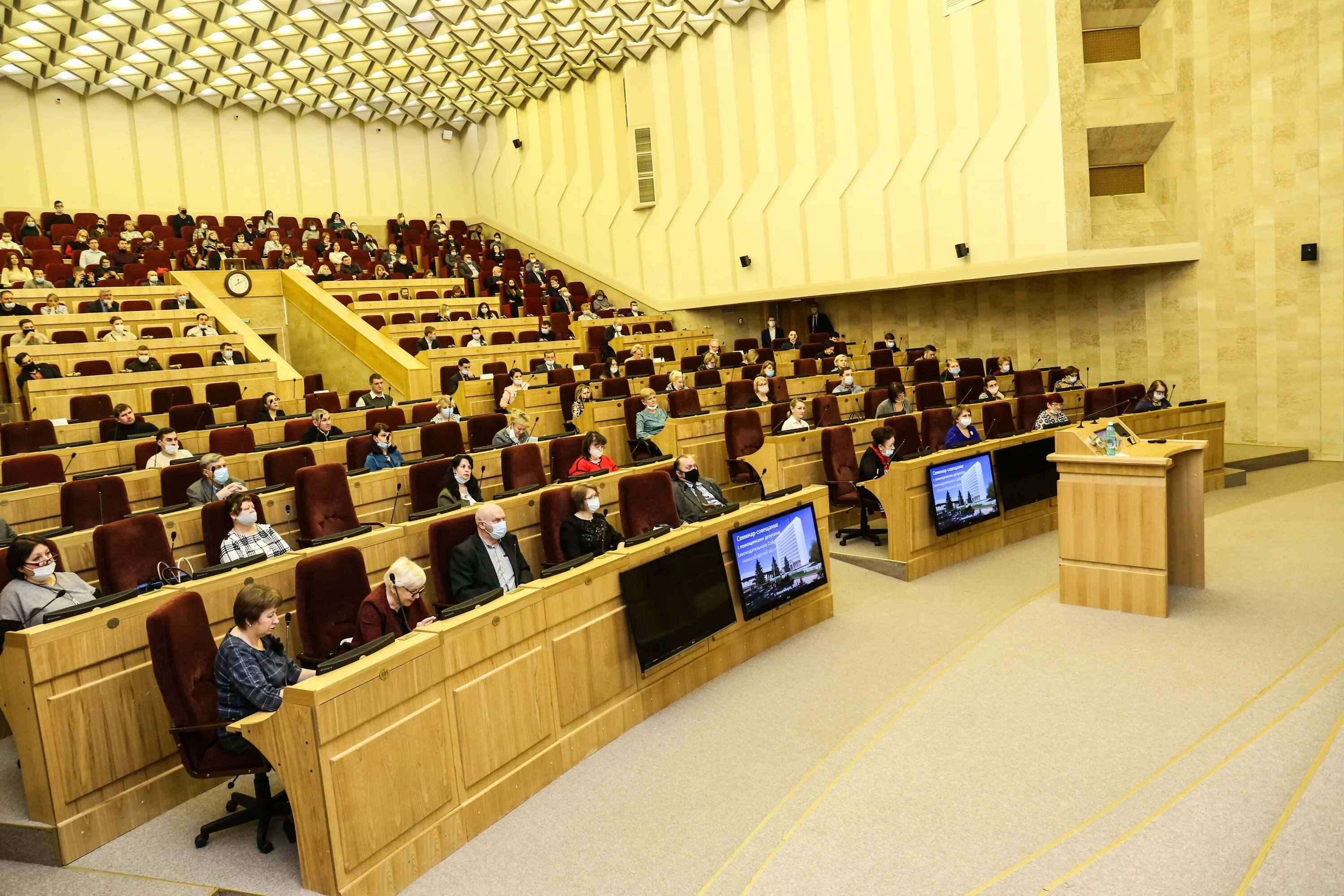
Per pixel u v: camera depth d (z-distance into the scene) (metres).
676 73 18.86
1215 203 13.05
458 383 12.56
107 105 20.70
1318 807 3.21
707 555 5.62
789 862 3.54
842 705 5.16
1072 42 13.29
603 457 7.87
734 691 5.48
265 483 7.80
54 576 4.88
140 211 21.11
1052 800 3.83
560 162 22.03
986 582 7.34
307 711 3.39
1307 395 12.17
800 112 16.91
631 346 17.08
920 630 6.33
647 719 5.16
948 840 3.60
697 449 9.56
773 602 6.12
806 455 8.61
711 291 18.78
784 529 6.35
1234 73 12.63
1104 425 6.50
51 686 3.94
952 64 14.66
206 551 5.94
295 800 3.49
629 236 20.42
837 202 16.50
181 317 14.14
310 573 4.67
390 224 22.89
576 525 6.17
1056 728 4.46
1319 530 7.83
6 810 4.11
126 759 4.20
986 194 14.40
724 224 18.36
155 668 3.92
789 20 16.86
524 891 3.61
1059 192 13.52
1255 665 5.03
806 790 4.16
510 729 4.27
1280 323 12.41
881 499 7.65
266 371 12.48
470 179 24.88
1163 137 13.50
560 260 22.25
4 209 19.45
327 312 15.91
